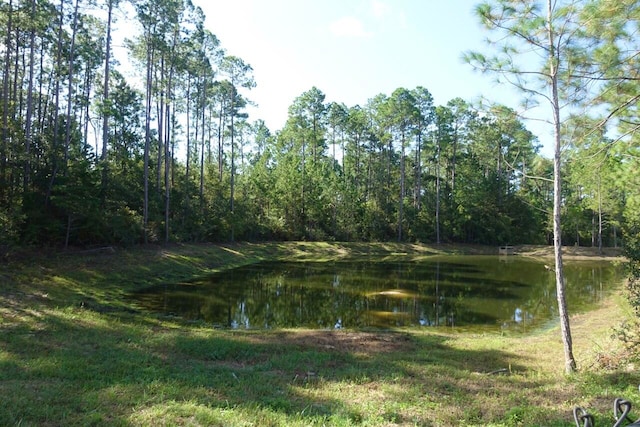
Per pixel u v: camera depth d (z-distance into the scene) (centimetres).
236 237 4162
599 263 3875
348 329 1361
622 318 1328
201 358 906
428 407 607
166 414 521
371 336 1224
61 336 960
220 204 3922
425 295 2028
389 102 4978
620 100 827
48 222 1966
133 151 3806
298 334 1230
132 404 559
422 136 5338
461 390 706
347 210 5022
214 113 4138
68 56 2489
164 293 1853
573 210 4941
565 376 796
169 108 3203
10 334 934
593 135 884
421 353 1027
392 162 5853
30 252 1850
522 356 1024
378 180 5584
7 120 1953
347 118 5500
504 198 5266
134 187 3000
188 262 2630
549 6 812
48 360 768
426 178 5597
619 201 3997
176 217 3372
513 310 1708
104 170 2420
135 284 1947
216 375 752
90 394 589
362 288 2200
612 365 855
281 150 5862
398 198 5506
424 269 3152
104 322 1159
